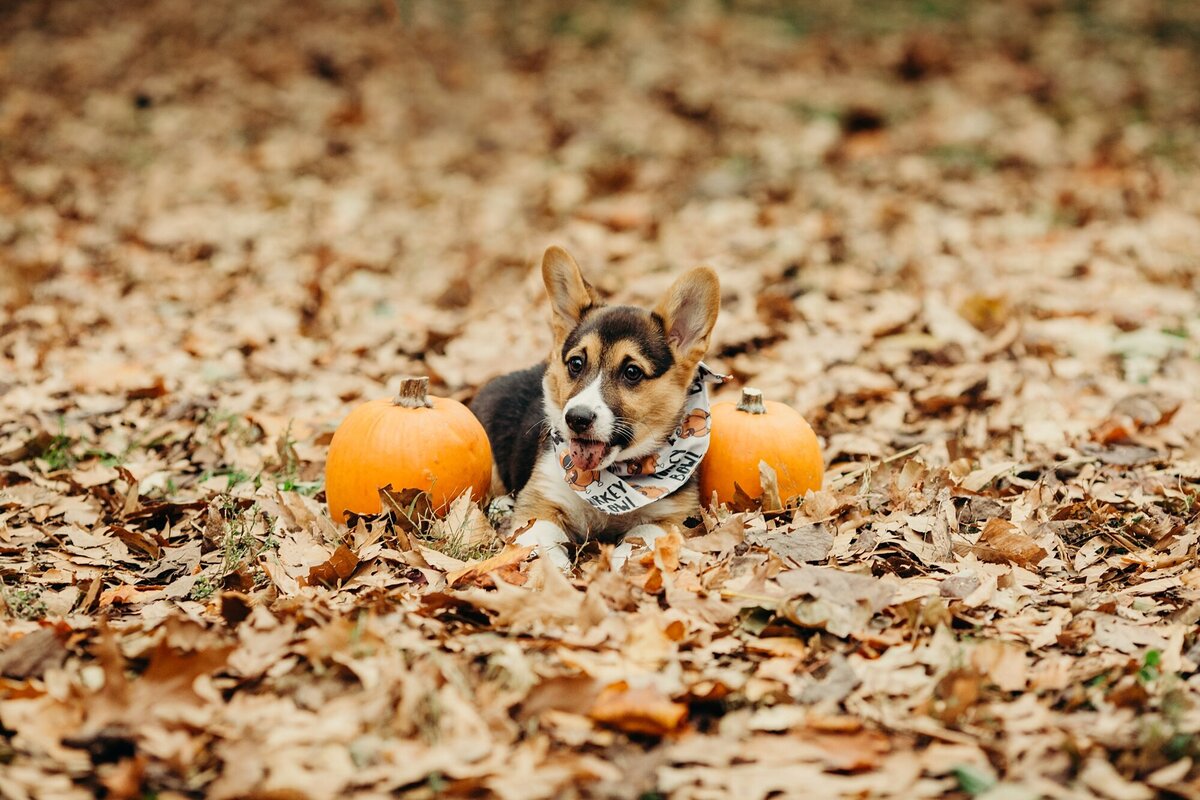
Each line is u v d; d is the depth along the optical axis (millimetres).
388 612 2201
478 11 6445
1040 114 5051
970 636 2195
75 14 5910
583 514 2475
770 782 2002
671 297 2443
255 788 1981
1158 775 2006
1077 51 5945
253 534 2418
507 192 4375
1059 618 2215
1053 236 3613
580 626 2178
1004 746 2039
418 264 3609
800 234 3625
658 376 2434
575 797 1987
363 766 2016
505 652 2121
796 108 5152
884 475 2555
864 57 5906
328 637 2135
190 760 2014
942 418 2807
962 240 3559
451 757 2014
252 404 2842
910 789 1999
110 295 3338
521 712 2072
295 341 3109
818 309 3178
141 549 2414
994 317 3096
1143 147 4547
